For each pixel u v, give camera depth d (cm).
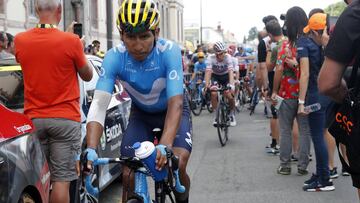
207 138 968
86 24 2039
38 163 369
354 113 263
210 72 959
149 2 309
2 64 513
